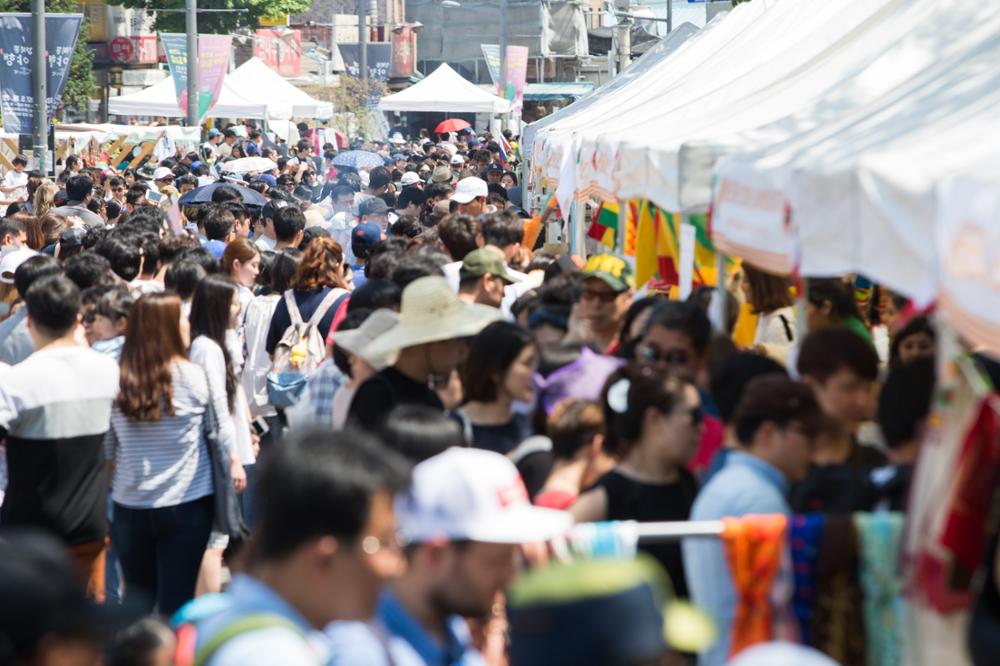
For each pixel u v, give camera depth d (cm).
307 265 1772
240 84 8138
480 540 597
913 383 883
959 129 941
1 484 1422
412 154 7069
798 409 870
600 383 1172
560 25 14488
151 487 1380
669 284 1761
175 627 666
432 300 1164
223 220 2441
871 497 863
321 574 545
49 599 449
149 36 12975
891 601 796
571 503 973
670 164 1348
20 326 1673
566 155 2239
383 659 548
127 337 1372
